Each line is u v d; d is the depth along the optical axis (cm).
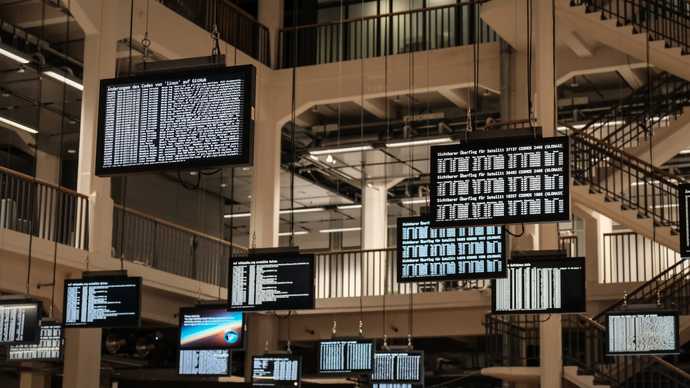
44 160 2211
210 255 2286
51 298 1686
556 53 2031
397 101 2275
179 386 1591
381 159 2317
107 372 2250
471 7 2255
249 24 2253
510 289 1396
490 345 1892
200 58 1061
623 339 1430
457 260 1321
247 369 2181
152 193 2380
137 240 2055
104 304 1465
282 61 2281
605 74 2161
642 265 2280
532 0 1800
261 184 2198
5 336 1462
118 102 1078
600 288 1980
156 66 1073
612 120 2039
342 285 2197
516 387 1980
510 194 1101
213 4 2147
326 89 2189
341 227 2909
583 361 1897
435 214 1120
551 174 1091
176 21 1977
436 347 2575
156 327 2170
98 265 1727
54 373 2066
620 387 1727
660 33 1784
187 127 1055
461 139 1127
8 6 1816
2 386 2264
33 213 1647
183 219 2486
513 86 2034
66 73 1811
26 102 1992
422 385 1817
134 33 1869
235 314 1783
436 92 2211
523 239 1800
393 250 2162
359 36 2352
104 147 1077
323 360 1825
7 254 1588
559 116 2219
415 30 2306
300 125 2388
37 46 1850
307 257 1409
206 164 1043
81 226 1728
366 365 1800
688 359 2239
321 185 2536
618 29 1767
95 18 1767
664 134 1819
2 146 2192
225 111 1045
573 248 2319
